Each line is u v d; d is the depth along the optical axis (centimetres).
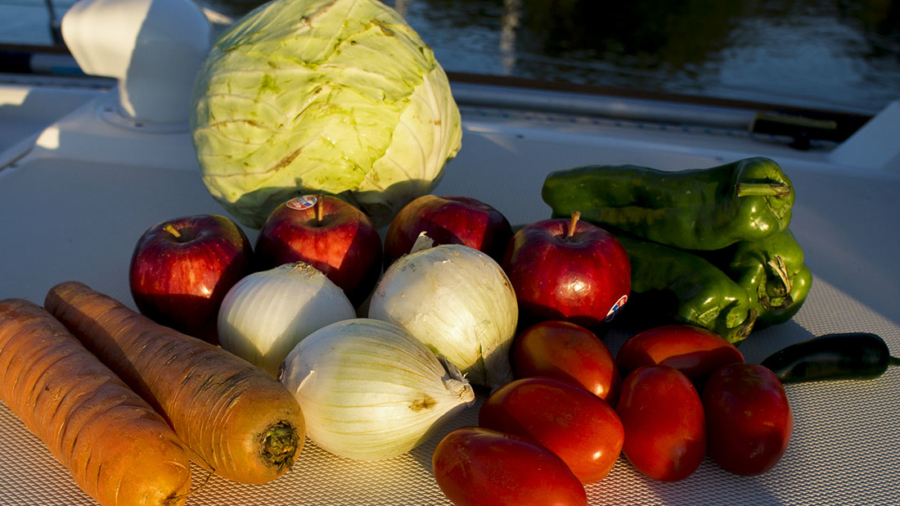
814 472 52
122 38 80
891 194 81
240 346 53
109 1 81
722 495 50
